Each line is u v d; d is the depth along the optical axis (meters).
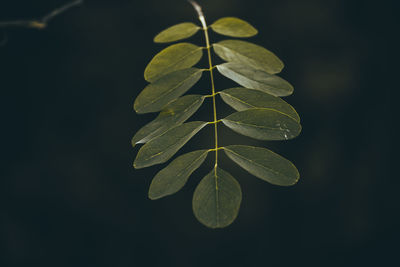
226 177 0.44
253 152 0.44
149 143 0.45
